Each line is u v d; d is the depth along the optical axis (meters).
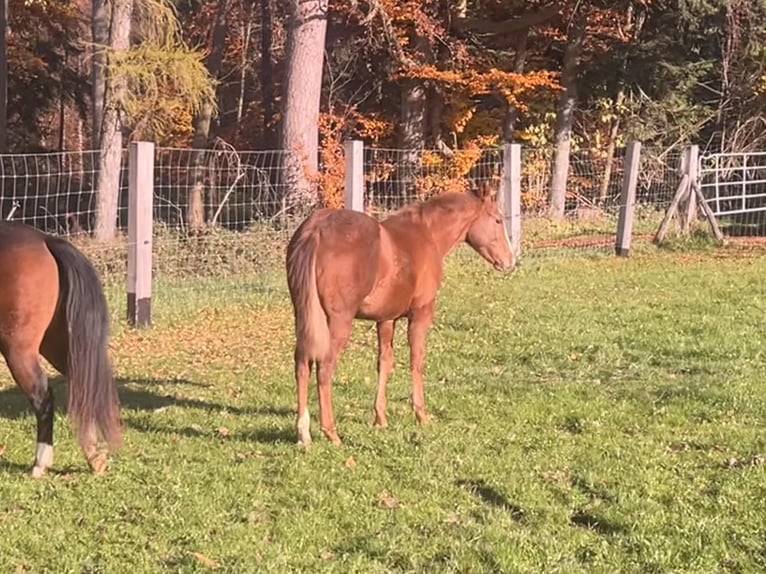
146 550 5.20
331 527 5.52
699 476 6.37
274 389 9.15
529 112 28.78
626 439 7.27
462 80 25.80
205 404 8.59
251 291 14.46
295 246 6.86
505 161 17.73
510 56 28.81
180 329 12.12
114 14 19.66
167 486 6.16
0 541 5.27
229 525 5.53
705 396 8.43
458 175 25.38
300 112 19.56
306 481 6.26
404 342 11.64
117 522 5.59
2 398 8.80
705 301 13.83
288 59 19.64
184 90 20.28
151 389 9.14
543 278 16.42
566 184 28.72
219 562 5.02
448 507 5.89
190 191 19.25
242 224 18.56
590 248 20.30
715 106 31.28
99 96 21.19
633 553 5.18
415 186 24.86
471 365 10.24
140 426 7.71
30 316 6.08
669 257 19.33
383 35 25.55
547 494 6.09
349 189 14.60
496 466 6.60
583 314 12.93
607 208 28.05
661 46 28.66
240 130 35.41
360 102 28.16
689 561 5.06
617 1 26.91
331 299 6.90
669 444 7.19
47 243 6.24
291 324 12.62
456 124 27.56
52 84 32.47
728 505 5.80
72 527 5.50
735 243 21.38
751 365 9.88
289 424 7.71
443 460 6.74
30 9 30.11
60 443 7.15
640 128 29.20
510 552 5.12
